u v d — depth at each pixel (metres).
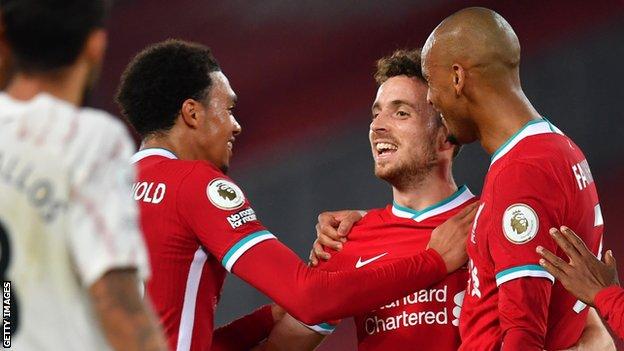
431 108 12.88
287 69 32.16
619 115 29.19
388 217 13.27
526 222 10.01
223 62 32.41
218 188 11.85
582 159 10.90
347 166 30.75
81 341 6.84
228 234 11.67
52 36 7.07
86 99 7.57
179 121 12.65
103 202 6.92
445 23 11.12
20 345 6.74
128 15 31.98
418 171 12.94
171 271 11.84
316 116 31.59
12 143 6.88
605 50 29.66
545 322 10.06
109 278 6.84
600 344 11.24
